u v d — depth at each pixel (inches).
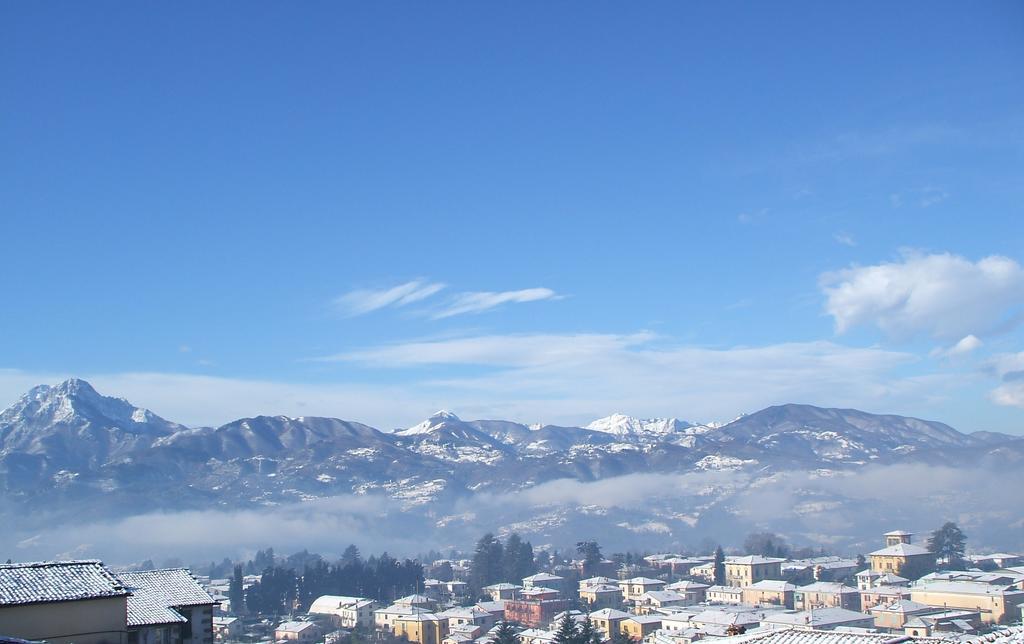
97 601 1717.5
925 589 7145.7
